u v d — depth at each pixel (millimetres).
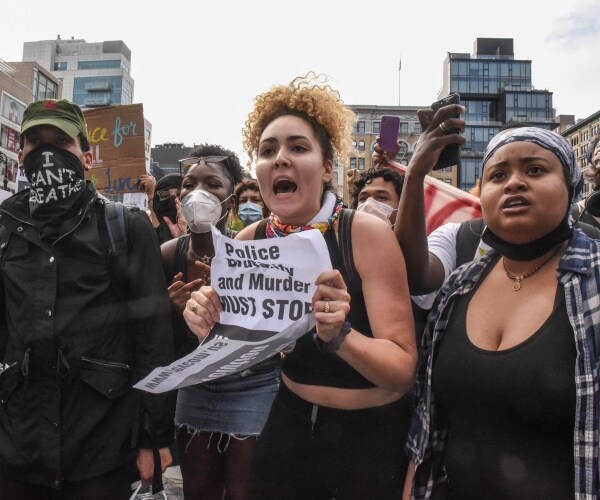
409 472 1698
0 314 2139
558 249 1522
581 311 1350
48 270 2010
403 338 1619
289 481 1777
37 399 1967
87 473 1976
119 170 4852
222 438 2531
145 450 2127
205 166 2822
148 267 2172
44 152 2076
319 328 1464
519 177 1496
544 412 1342
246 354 1521
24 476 1964
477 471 1457
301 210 1804
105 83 111688
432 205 3250
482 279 1666
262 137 1870
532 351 1378
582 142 63656
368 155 59344
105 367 2027
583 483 1268
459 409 1520
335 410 1702
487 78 74500
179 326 2492
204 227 2621
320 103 1856
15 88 47500
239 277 1623
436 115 1861
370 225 1725
